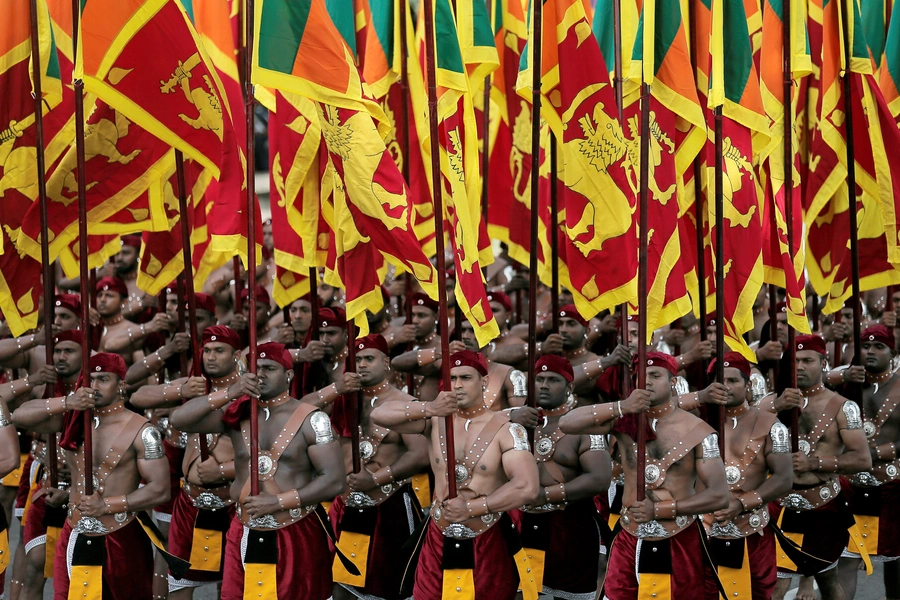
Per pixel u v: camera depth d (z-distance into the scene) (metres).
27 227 12.03
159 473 10.98
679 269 11.27
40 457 13.59
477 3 12.56
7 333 17.38
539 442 11.79
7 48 11.97
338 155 10.87
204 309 15.71
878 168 13.87
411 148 15.06
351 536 12.39
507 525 10.62
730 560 11.25
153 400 12.02
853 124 14.00
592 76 11.28
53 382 11.68
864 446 12.23
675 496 10.23
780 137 12.99
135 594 10.98
